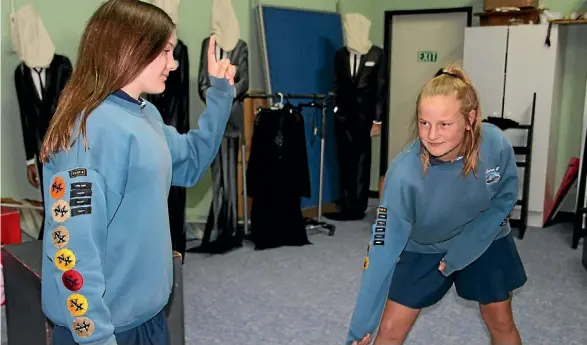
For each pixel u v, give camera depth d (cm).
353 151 533
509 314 190
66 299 112
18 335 211
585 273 387
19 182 366
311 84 537
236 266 400
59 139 115
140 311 128
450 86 147
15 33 347
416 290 183
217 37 418
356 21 519
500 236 185
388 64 630
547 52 485
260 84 516
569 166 519
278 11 506
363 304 162
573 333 293
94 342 113
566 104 538
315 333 293
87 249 112
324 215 547
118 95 122
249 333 293
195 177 158
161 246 129
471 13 576
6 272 213
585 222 471
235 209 441
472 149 157
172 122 388
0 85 353
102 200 114
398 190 161
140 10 122
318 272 388
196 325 302
